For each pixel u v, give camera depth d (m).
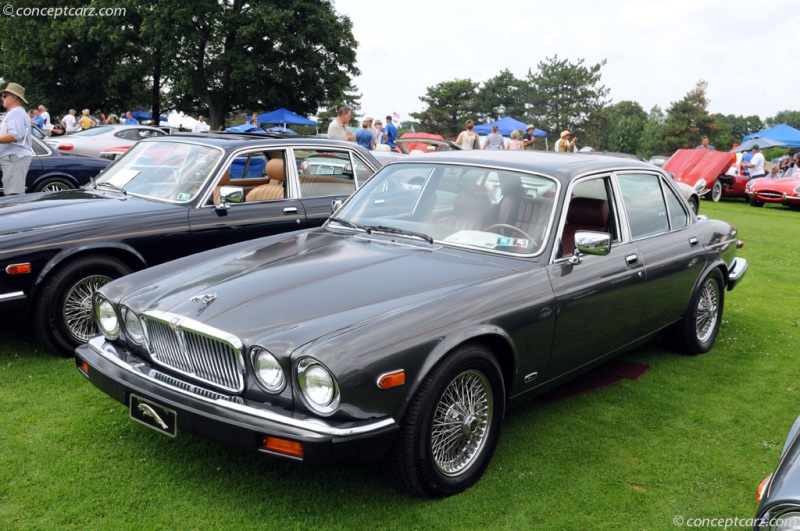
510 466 3.53
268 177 5.88
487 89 88.69
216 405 2.89
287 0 34.69
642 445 3.80
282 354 2.77
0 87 42.06
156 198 5.45
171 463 3.44
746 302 7.11
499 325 3.27
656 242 4.62
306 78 36.03
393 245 3.89
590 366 4.14
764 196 17.53
